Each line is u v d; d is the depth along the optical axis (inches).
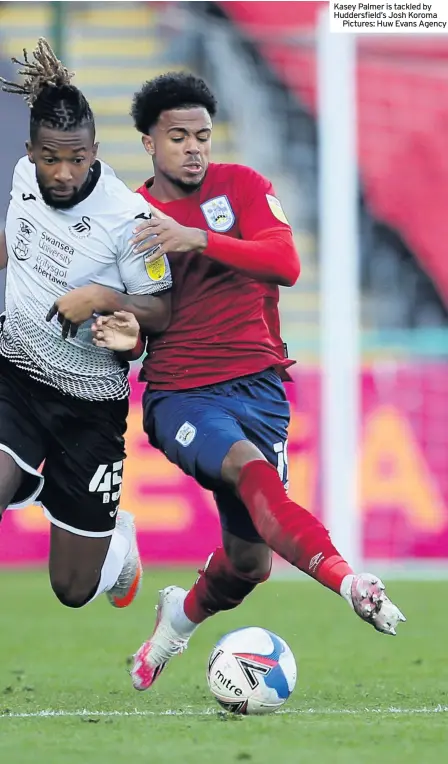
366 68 1900.8
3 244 722.2
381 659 956.0
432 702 722.2
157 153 718.5
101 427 735.7
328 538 612.4
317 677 852.0
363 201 1910.7
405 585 1524.4
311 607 1330.0
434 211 1909.4
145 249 674.2
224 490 695.7
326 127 1734.7
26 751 542.9
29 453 711.7
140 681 770.2
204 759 519.8
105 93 1943.9
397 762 515.2
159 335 728.3
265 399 730.8
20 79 1878.7
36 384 717.3
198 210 725.3
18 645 1055.6
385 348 1836.9
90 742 563.8
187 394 724.0
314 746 551.5
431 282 1898.4
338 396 1680.6
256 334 730.8
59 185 661.9
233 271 707.4
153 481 1654.8
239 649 655.8
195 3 1931.6
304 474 1670.8
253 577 741.9
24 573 1610.5
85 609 1318.9
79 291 669.9
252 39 1868.8
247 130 1952.5
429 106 1905.8
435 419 1697.8
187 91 709.3
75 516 745.0
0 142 1843.0
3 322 725.9
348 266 1705.2
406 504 1686.8
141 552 1648.6
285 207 1939.0
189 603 758.5
